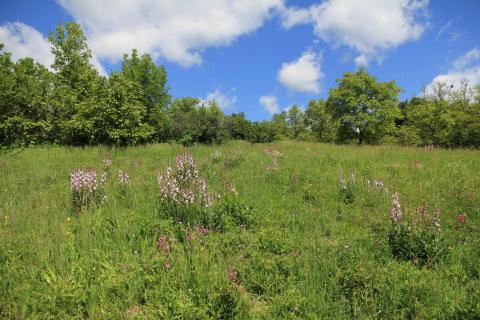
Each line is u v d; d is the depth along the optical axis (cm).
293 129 6328
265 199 845
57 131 1964
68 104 1986
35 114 1941
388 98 3644
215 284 431
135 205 760
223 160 1259
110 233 587
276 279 469
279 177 1026
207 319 374
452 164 1159
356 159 1314
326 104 3919
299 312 405
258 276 477
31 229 612
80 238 564
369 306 407
